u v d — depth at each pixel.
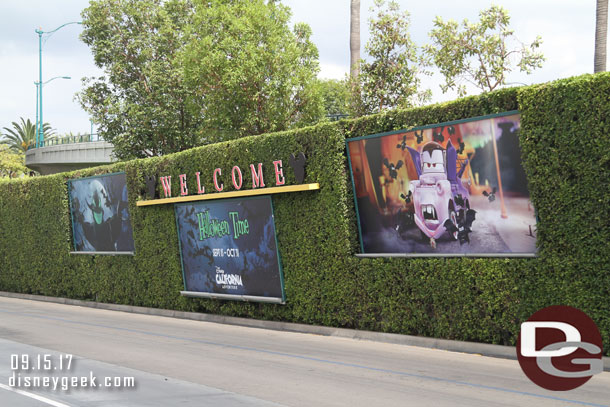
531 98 12.56
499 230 13.62
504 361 12.53
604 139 11.55
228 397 9.48
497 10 22.39
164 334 17.66
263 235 18.95
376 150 16.03
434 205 14.85
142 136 36.06
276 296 18.75
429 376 11.05
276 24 29.52
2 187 32.16
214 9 28.86
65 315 23.11
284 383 10.59
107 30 36.34
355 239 16.70
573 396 9.37
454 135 14.24
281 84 28.86
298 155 17.61
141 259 24.19
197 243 21.48
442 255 14.54
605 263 11.62
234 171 19.77
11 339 16.41
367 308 16.27
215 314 21.38
